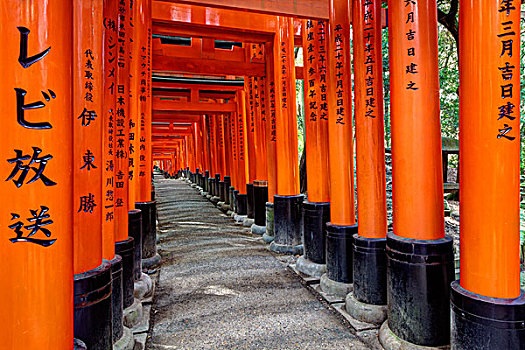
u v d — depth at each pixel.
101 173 2.65
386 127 8.77
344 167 4.49
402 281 3.05
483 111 2.34
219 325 3.78
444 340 2.97
